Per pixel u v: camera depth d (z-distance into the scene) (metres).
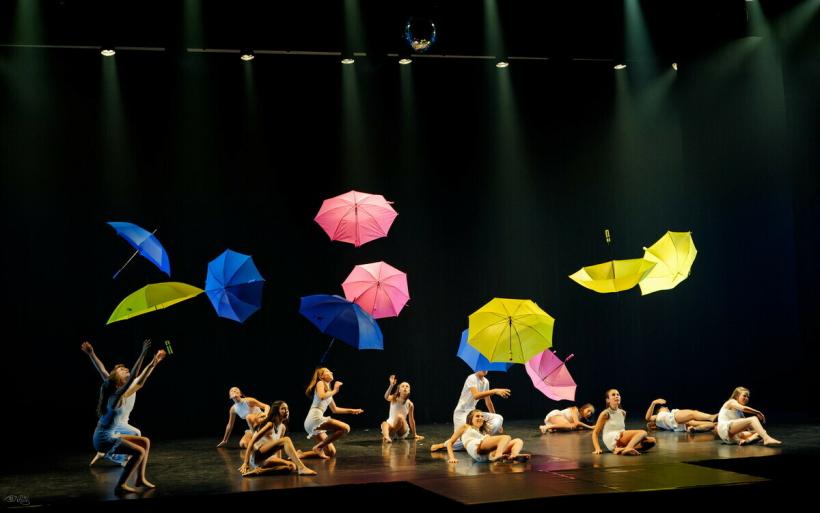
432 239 13.41
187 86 12.67
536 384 10.80
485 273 13.55
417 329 13.16
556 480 6.81
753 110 13.20
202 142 12.67
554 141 14.01
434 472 7.43
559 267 13.82
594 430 8.45
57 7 11.08
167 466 8.56
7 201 11.85
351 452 9.16
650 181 14.14
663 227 14.12
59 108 12.17
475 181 13.68
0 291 11.66
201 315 12.36
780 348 12.85
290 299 12.73
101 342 11.93
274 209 12.84
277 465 7.60
